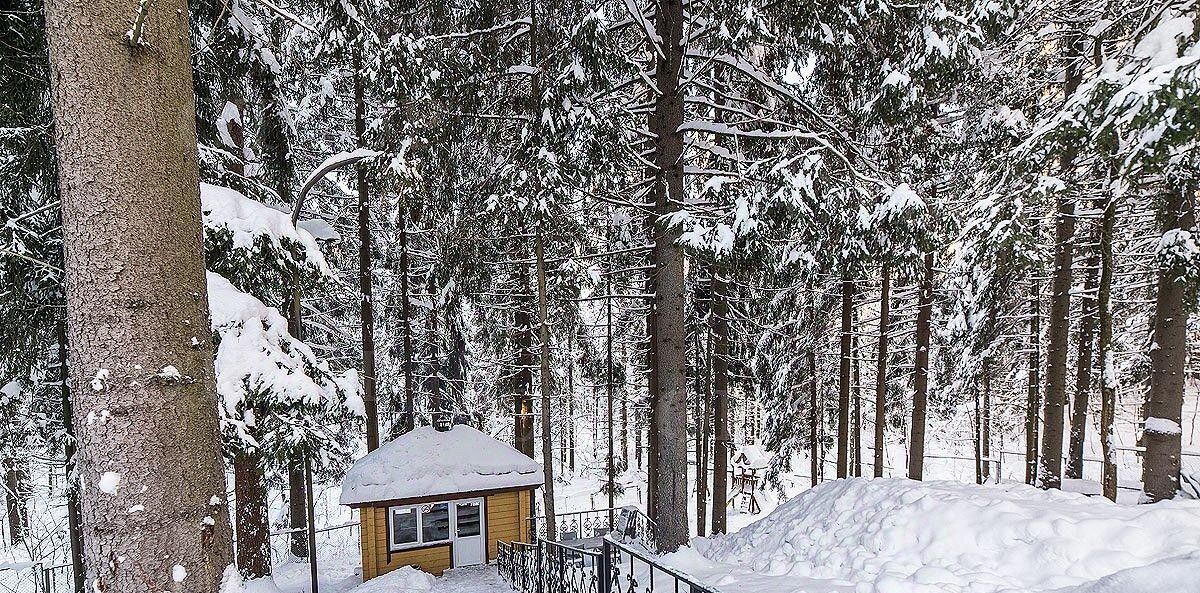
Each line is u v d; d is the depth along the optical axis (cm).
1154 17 636
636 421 2430
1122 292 1395
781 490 2188
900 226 848
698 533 1641
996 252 802
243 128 1043
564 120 931
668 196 957
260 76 1033
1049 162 729
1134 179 661
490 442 1477
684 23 1012
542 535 1791
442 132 1034
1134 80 517
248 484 1134
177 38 251
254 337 799
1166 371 862
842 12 852
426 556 1348
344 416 1025
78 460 240
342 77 1202
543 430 1271
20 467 1172
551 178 989
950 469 2425
